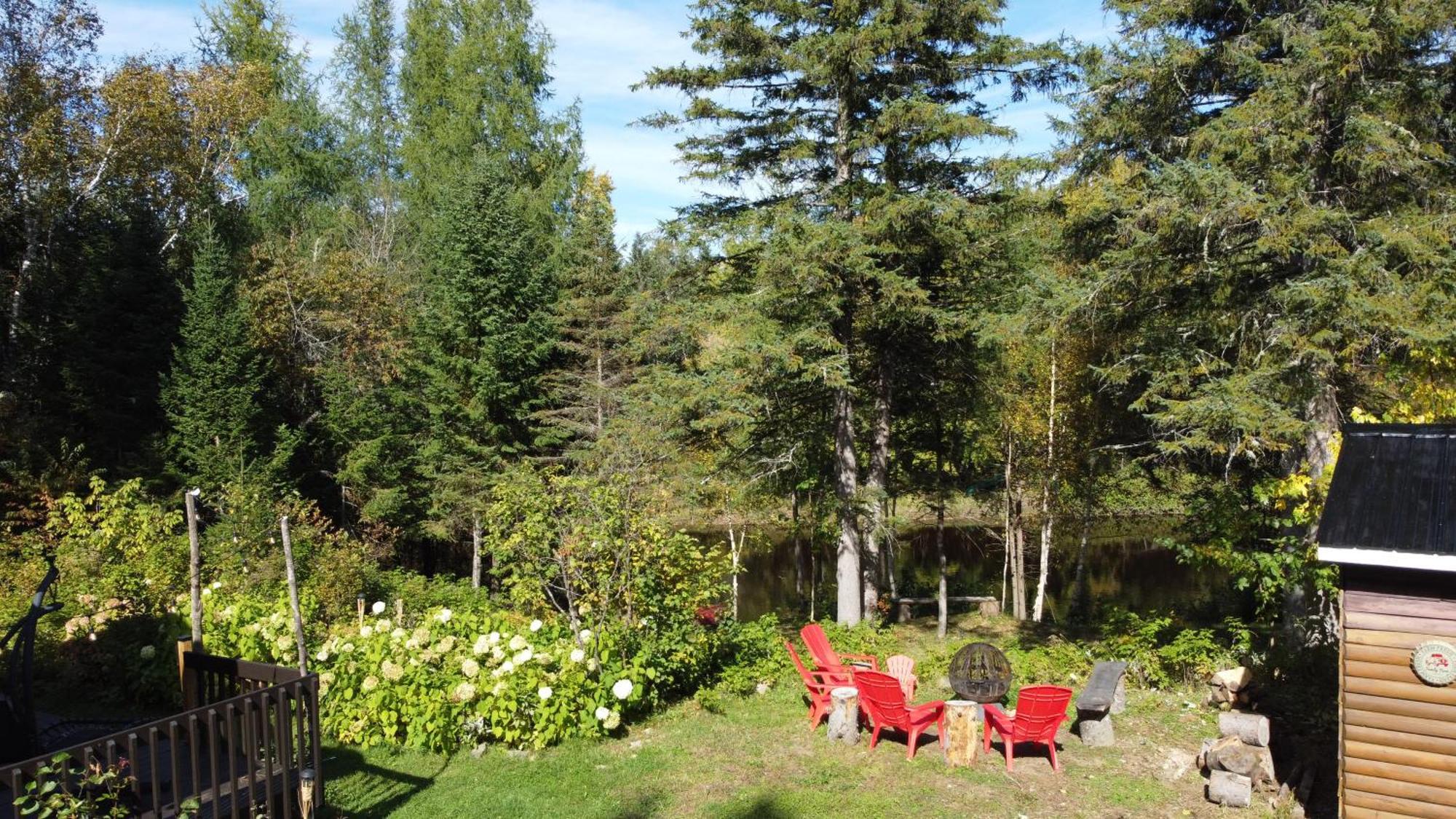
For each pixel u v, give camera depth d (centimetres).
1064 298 1191
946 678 1174
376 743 870
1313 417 1100
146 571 1237
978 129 1304
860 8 1348
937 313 1381
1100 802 767
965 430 2041
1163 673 1091
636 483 1238
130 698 988
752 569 3034
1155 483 1616
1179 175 1048
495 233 2466
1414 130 1085
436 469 2472
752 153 1548
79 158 2252
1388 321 922
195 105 2598
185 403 2133
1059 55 1357
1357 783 642
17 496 1809
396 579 1889
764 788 791
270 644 936
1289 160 1045
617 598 1073
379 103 3628
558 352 2573
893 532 1625
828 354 1476
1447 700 613
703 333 1543
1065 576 2625
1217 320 1198
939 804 762
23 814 477
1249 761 779
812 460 1744
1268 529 1169
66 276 2277
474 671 877
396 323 2752
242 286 2434
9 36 2147
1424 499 634
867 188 1433
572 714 908
